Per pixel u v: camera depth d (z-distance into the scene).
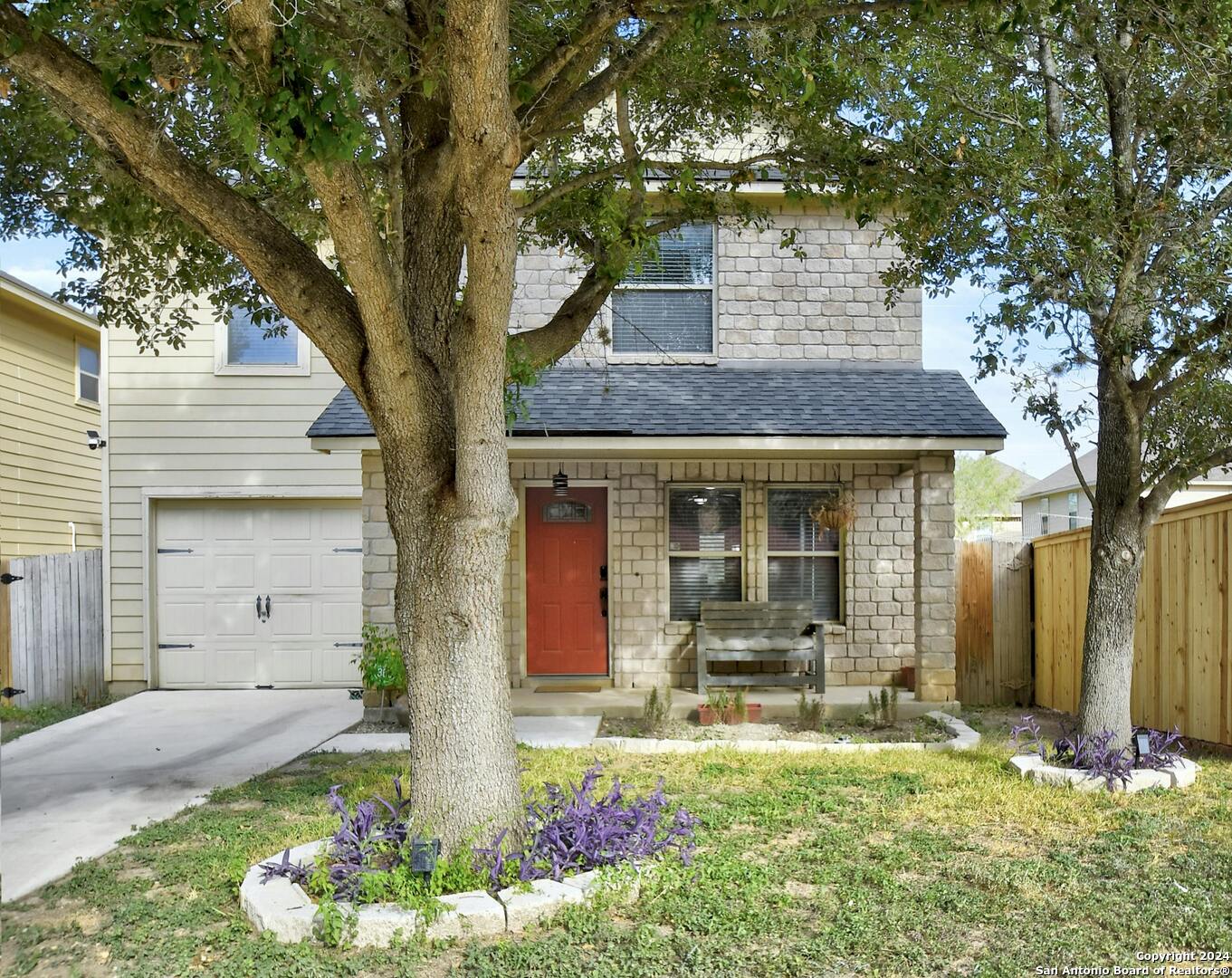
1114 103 6.86
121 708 10.62
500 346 4.46
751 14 5.36
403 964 3.80
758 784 6.74
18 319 13.45
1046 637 10.86
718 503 11.05
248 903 4.31
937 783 6.68
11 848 5.59
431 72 4.66
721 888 4.59
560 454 10.44
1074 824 5.71
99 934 4.20
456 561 4.61
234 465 11.86
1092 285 6.40
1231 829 5.54
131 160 4.28
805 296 11.43
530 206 5.37
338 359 4.74
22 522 13.45
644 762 7.44
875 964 3.83
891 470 11.02
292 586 12.05
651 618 10.83
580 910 4.23
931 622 9.85
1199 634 8.20
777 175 10.80
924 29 6.36
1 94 4.29
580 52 5.20
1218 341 6.37
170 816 6.23
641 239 5.78
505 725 4.71
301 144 3.87
